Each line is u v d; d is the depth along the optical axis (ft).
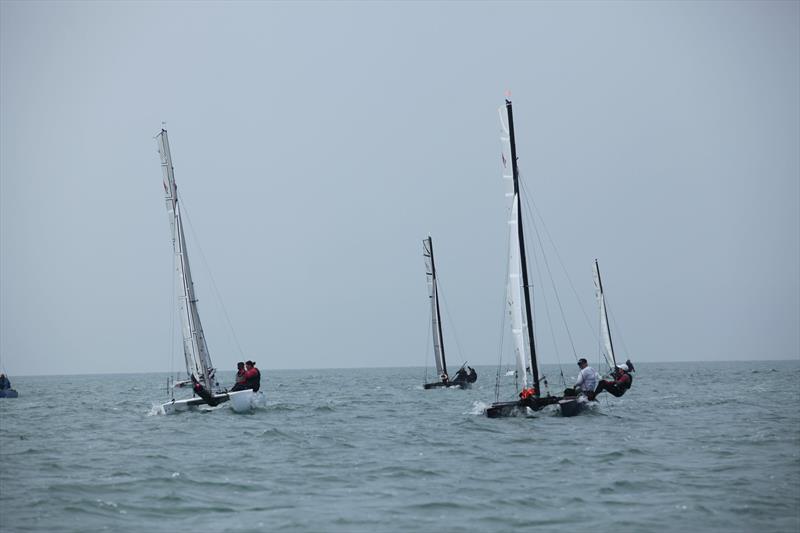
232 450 225.56
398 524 142.20
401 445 235.40
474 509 152.15
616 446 224.12
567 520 143.74
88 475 186.91
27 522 144.15
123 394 622.54
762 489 164.25
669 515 145.48
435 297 595.47
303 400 459.32
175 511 152.25
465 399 459.32
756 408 350.43
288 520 145.28
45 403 469.57
